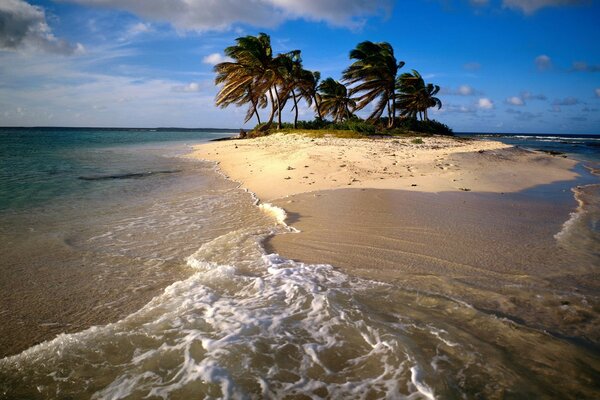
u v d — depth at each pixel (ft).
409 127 119.24
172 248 17.63
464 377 8.18
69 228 20.89
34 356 9.30
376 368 8.49
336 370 8.44
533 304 11.70
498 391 7.77
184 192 32.17
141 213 24.50
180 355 9.02
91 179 39.27
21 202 27.40
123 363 8.90
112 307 12.17
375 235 18.75
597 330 10.27
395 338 9.48
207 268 14.90
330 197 27.43
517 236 18.69
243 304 11.47
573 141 187.21
